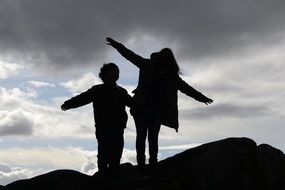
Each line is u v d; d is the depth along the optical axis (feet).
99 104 26.14
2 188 23.56
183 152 29.73
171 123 29.09
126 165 31.01
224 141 29.43
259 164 29.43
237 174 28.17
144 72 29.25
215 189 27.61
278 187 30.14
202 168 28.19
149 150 29.22
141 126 29.19
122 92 26.63
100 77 26.66
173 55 29.35
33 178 24.04
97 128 26.18
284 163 30.96
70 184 23.79
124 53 29.35
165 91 29.17
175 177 27.91
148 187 27.40
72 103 25.99
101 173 26.08
